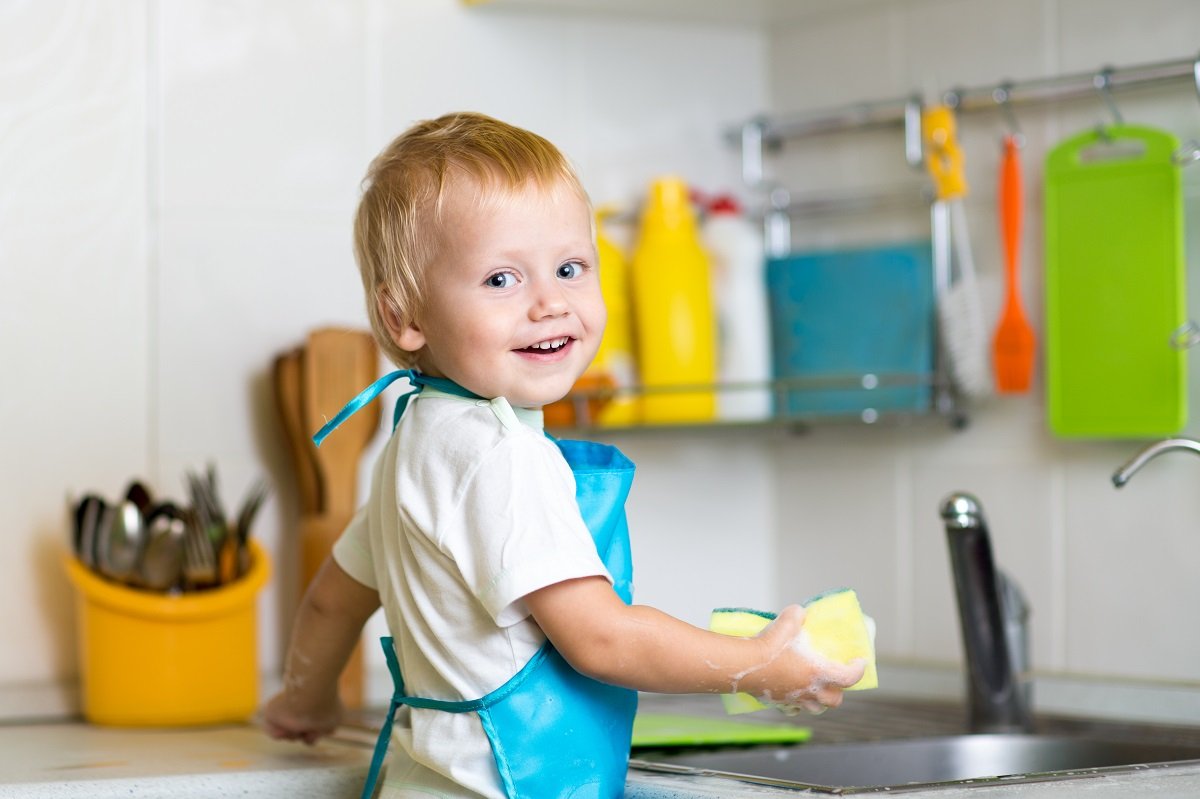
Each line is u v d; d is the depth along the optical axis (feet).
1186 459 4.87
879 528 5.80
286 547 5.36
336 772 3.64
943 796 3.05
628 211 5.94
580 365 3.21
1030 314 5.24
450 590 3.02
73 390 5.10
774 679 2.92
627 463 3.28
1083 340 5.02
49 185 5.09
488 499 2.94
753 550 6.18
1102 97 5.08
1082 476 5.15
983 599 4.53
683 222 5.72
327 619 3.74
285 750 4.05
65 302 5.10
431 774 3.13
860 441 5.86
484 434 3.03
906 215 5.75
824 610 3.00
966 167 5.48
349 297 5.50
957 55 5.55
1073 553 5.17
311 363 5.12
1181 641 4.89
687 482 6.03
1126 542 5.03
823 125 5.91
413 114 5.59
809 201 6.04
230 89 5.32
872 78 5.85
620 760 3.16
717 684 2.89
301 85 5.42
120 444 5.16
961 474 5.51
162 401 5.21
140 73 5.21
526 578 2.85
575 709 3.05
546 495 2.95
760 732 4.27
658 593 5.94
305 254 5.42
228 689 4.80
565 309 3.13
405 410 3.40
